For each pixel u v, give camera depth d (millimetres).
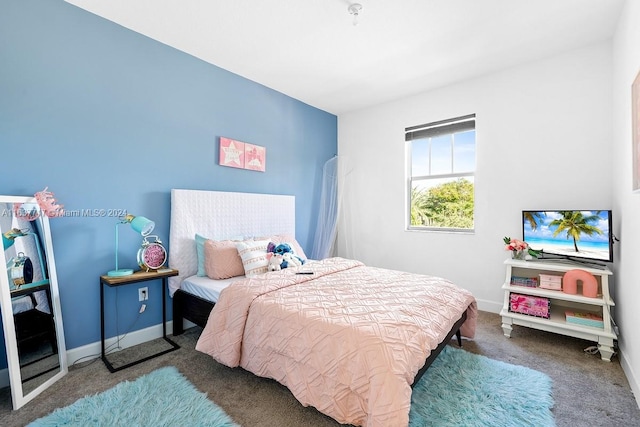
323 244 4016
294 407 1599
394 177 3828
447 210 3586
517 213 2947
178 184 2668
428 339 1442
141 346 2363
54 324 1892
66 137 2051
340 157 4191
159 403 1607
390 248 3867
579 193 2633
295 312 1623
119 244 2320
